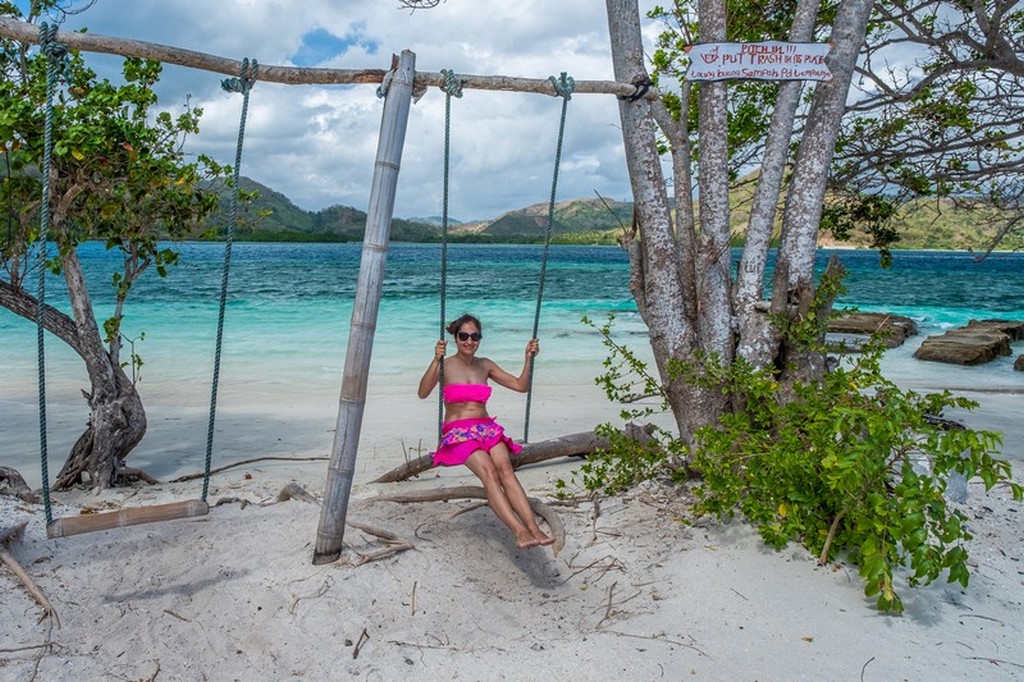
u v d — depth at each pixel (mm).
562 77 5484
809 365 6168
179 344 18391
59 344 17797
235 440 9508
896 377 15242
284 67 4613
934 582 4926
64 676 3609
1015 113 8555
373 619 4160
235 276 44531
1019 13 8625
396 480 7473
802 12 6309
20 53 6496
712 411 6348
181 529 4906
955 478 6535
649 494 6281
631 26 6160
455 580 4594
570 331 21562
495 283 43250
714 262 6328
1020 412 11383
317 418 10812
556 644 4082
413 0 6957
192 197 6777
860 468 4473
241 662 3830
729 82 6309
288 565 4496
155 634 3961
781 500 5180
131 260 7090
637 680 3748
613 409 11250
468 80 5102
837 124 6207
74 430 9742
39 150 5738
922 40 8555
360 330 4453
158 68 6309
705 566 4977
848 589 4762
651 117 6293
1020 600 4836
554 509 5793
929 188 8898
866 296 40375
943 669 3979
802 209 6180
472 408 5145
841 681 3834
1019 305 34844
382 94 4621
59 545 4633
